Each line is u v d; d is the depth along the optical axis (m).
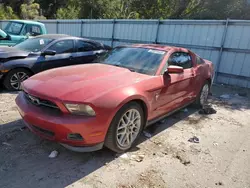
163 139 3.68
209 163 3.10
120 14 27.30
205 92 5.46
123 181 2.60
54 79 3.14
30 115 2.81
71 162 2.88
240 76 8.20
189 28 9.12
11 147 3.12
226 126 4.47
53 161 2.88
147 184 2.59
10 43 9.03
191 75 4.52
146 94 3.25
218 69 8.66
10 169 2.67
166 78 3.71
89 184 2.51
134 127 3.24
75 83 2.96
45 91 2.82
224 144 3.69
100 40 12.81
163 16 24.23
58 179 2.56
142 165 2.93
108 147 2.96
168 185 2.60
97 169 2.78
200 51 9.02
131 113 3.12
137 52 4.20
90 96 2.70
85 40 7.06
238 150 3.52
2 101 4.96
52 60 6.19
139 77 3.40
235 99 6.61
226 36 8.27
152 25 10.26
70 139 2.65
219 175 2.86
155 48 4.25
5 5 30.59
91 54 7.03
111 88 2.92
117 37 11.86
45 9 37.97
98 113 2.67
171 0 23.03
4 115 4.17
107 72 3.47
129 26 11.18
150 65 3.80
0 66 5.45
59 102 2.63
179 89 4.15
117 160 2.99
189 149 3.43
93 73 3.38
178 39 9.53
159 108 3.69
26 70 5.84
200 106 5.39
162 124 4.30
